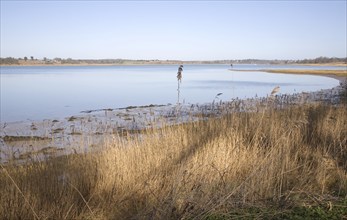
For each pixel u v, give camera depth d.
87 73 100.75
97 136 10.73
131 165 6.36
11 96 33.03
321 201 5.15
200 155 6.55
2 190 5.23
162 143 7.60
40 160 6.67
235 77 75.12
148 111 21.81
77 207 5.24
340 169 6.64
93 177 5.98
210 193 5.19
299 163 6.86
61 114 21.23
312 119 10.80
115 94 35.91
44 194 5.33
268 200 5.19
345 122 9.98
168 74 95.50
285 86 44.97
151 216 4.77
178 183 5.25
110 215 5.17
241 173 6.18
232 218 4.70
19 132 14.53
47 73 98.00
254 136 7.79
